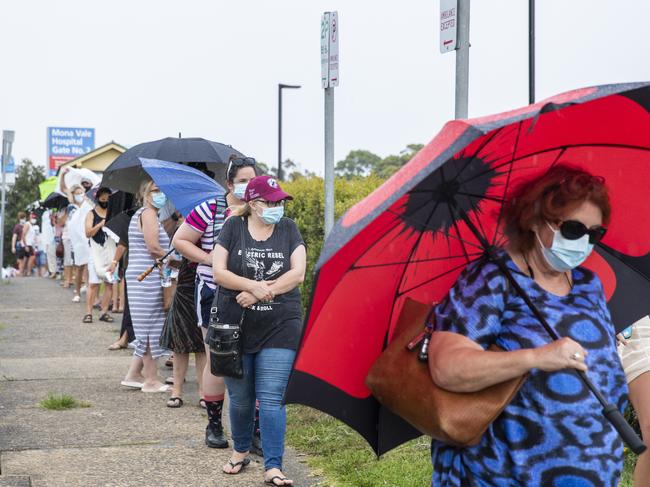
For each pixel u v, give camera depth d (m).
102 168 28.89
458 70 4.98
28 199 63.81
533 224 2.79
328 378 2.97
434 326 2.83
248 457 5.54
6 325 12.85
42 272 29.03
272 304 5.14
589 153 2.94
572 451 2.69
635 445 2.57
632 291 3.18
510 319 2.79
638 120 2.77
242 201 6.35
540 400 2.71
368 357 3.01
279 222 5.31
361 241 2.69
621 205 3.07
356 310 2.92
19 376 8.69
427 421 2.71
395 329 2.96
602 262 3.17
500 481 2.73
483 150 2.79
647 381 3.98
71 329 12.41
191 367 9.50
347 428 6.36
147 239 7.64
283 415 5.16
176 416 6.97
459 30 4.96
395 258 2.91
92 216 12.91
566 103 2.28
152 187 7.61
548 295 2.81
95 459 5.71
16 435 6.31
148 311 7.82
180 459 5.73
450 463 2.88
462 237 2.98
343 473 5.33
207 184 7.14
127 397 7.70
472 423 2.65
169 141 8.70
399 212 2.76
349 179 10.09
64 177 16.02
